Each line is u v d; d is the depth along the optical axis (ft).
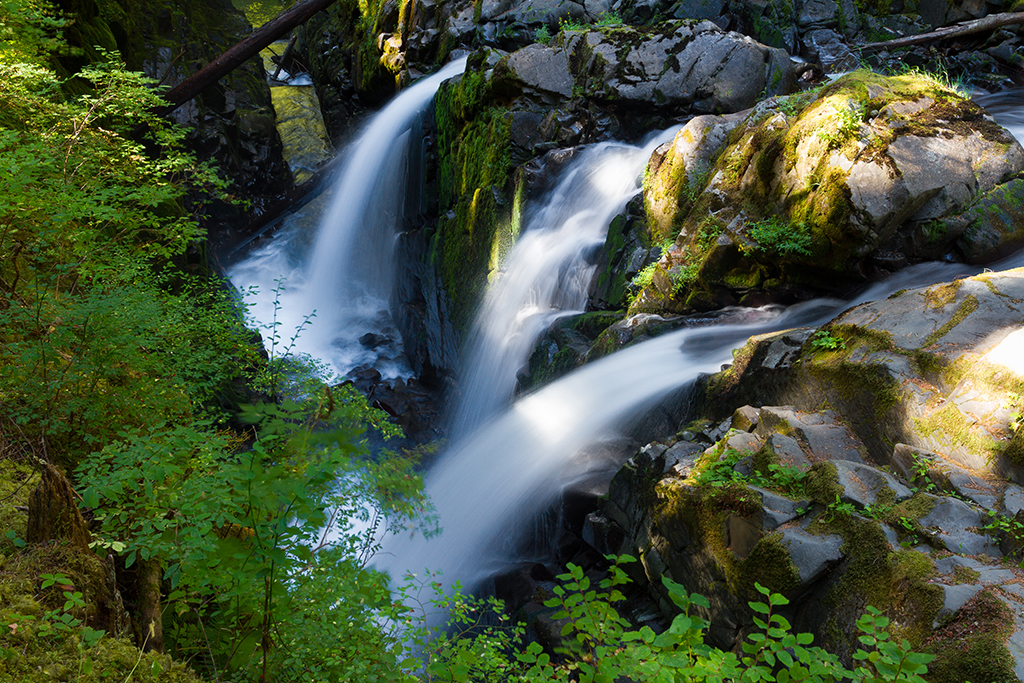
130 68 60.34
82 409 14.46
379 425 19.06
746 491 15.07
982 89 42.22
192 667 10.87
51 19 22.65
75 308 14.17
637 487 19.20
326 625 10.16
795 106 27.04
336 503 10.68
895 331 17.16
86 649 8.98
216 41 70.44
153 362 16.70
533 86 40.27
